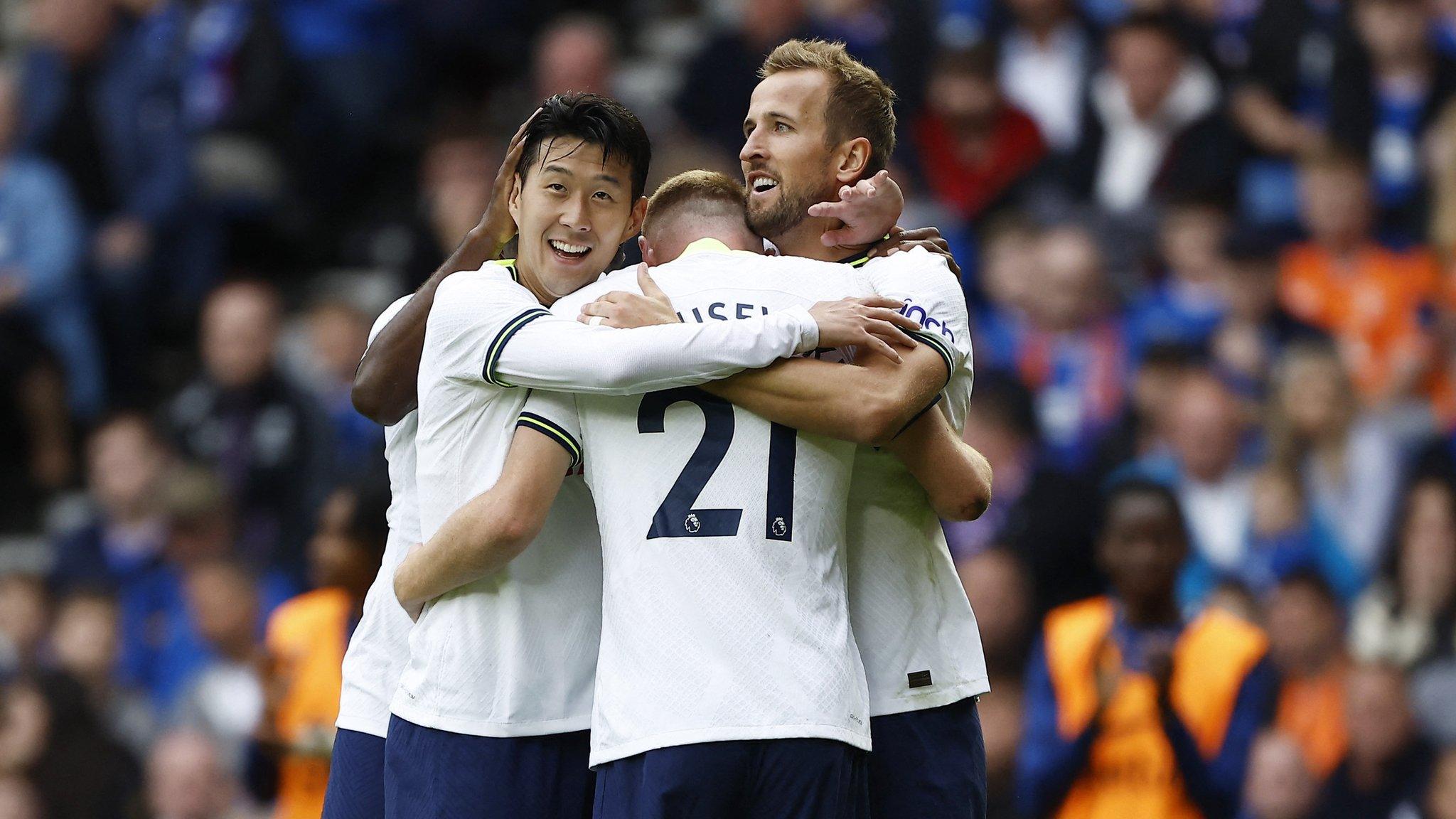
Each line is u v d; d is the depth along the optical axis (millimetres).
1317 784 23734
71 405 34156
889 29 32844
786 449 11367
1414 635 26062
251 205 35031
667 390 11484
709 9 39906
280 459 30375
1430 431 28250
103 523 30562
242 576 28344
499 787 12086
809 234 12859
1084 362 29000
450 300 11992
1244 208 31328
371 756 13250
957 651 12461
